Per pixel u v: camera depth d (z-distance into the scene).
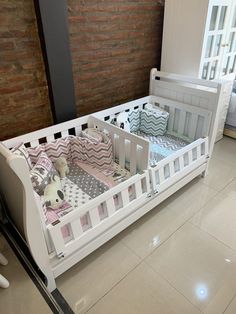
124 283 1.51
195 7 2.11
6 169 1.17
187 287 1.48
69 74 1.92
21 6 1.61
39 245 1.23
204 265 1.62
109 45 2.24
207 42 2.24
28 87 1.86
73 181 1.88
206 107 2.16
